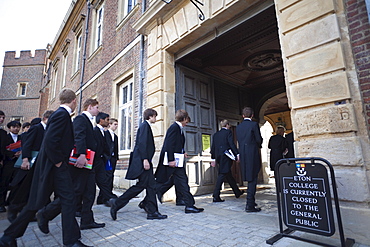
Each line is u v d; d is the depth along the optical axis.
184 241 2.48
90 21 11.43
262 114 9.52
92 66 10.47
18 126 5.30
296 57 2.97
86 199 3.03
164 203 4.95
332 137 2.58
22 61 23.88
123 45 7.84
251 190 3.79
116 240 2.55
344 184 2.38
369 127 2.38
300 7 3.00
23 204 2.25
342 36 2.67
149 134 3.52
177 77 6.03
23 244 2.49
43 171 2.20
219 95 8.00
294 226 2.40
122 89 7.99
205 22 4.73
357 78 2.51
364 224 2.21
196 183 5.92
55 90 17.31
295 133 2.90
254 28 5.23
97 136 4.15
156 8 5.67
